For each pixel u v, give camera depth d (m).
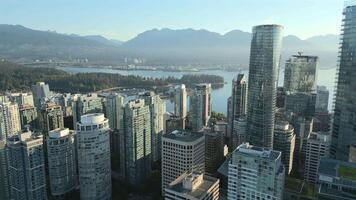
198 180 182.12
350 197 149.75
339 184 152.00
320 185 156.62
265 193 163.38
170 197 176.25
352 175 152.25
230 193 175.38
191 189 175.25
